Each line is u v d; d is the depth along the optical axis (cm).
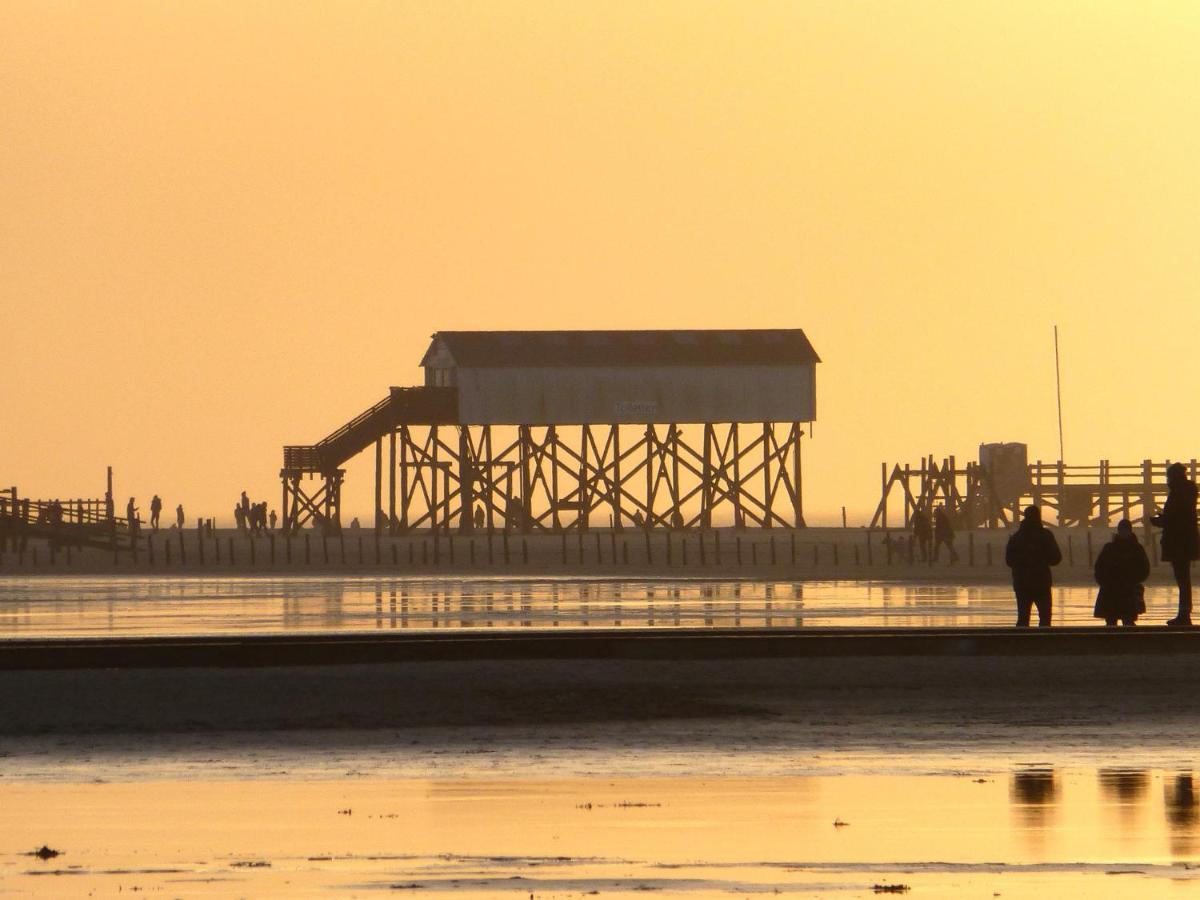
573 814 8256
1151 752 10025
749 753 10038
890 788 8900
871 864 7194
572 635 13338
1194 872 7012
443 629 18675
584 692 11706
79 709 11188
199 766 9719
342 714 11144
